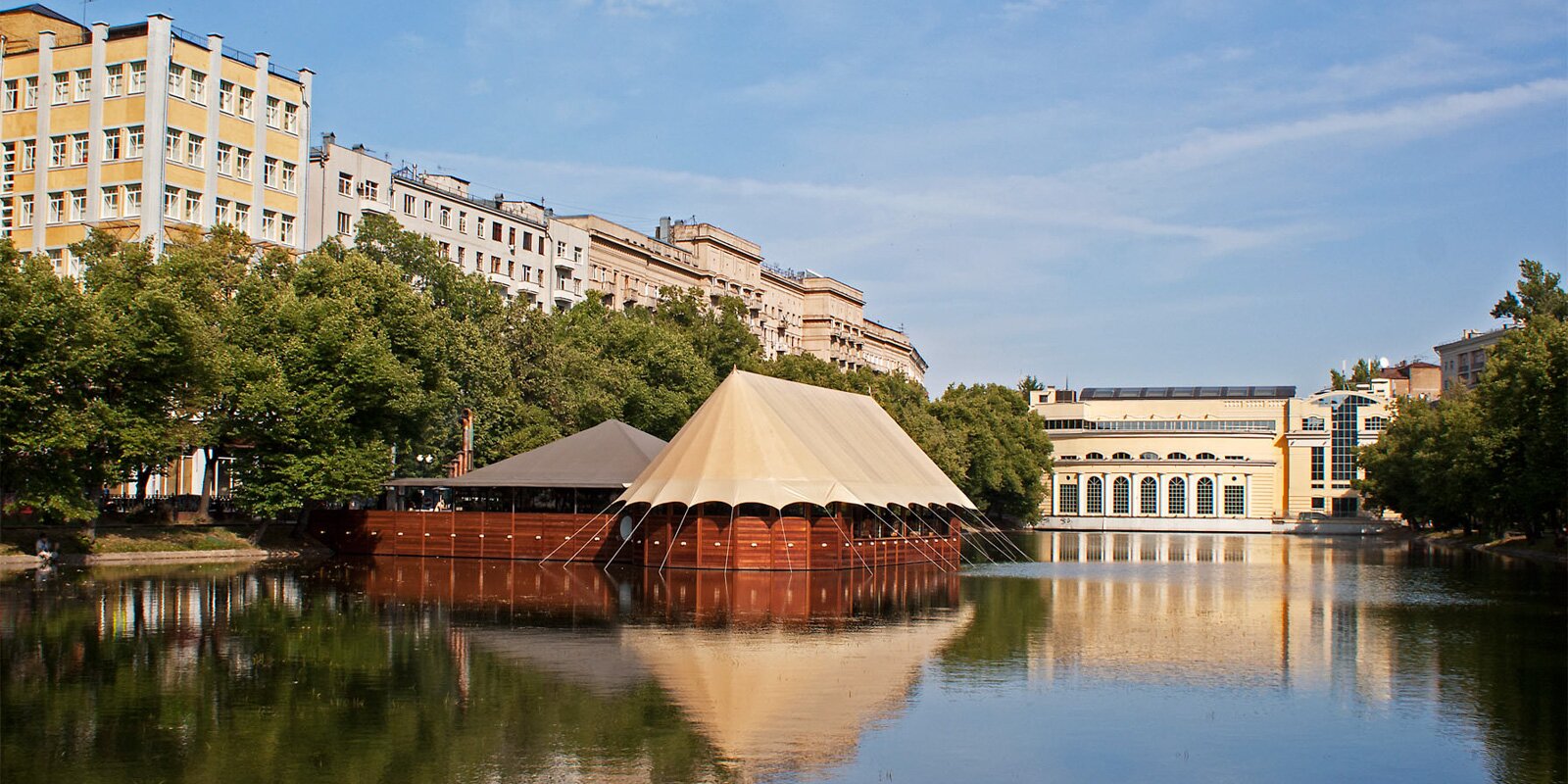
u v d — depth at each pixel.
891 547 65.81
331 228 98.56
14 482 52.12
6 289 51.03
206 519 66.88
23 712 22.66
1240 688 26.89
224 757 19.72
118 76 84.38
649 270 140.50
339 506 71.00
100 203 84.25
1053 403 186.62
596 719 22.59
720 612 39.06
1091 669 28.97
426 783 18.41
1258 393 188.88
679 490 56.62
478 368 76.94
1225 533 159.50
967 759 20.41
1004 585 53.44
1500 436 85.06
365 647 30.52
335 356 63.34
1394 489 130.62
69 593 41.66
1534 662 30.97
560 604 41.00
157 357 55.53
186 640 31.27
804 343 182.75
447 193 110.44
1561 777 19.80
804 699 24.78
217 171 87.19
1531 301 139.25
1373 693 26.48
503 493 69.75
